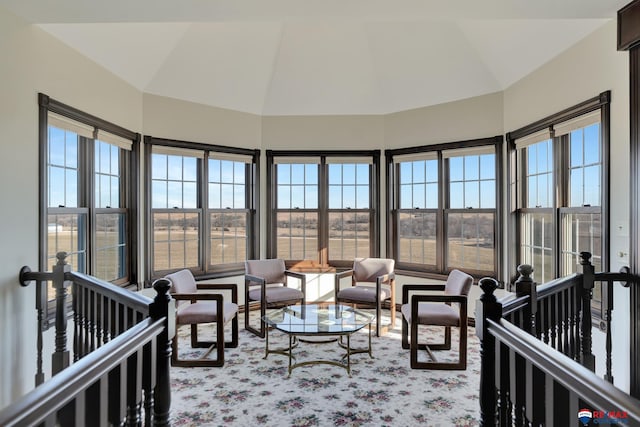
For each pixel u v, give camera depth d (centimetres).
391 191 505
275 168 520
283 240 521
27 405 87
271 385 286
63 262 256
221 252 484
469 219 449
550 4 233
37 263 268
